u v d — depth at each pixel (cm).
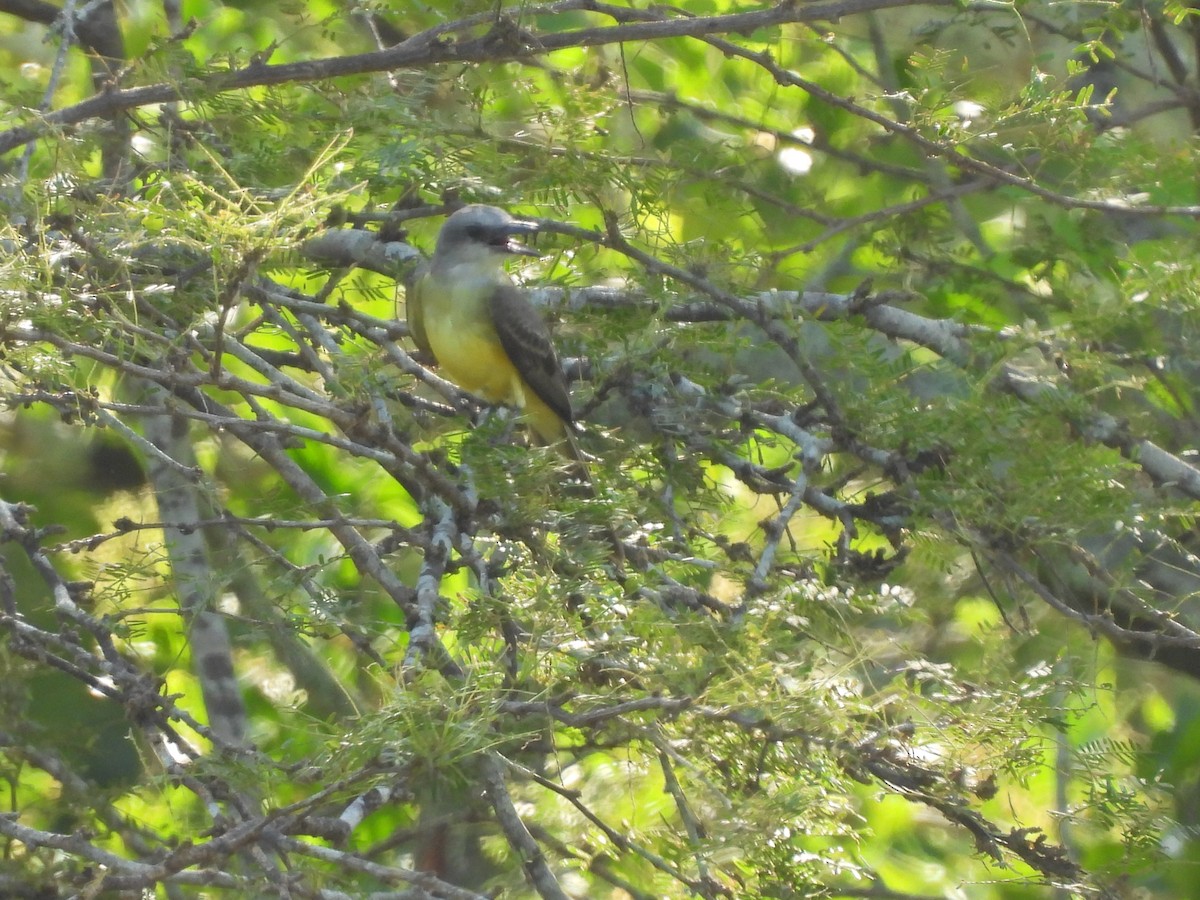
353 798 664
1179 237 1230
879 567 934
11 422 1469
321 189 803
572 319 1125
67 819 991
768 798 680
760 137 1636
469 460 830
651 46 1620
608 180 1088
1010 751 758
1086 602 1181
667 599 812
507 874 977
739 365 1223
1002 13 1179
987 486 904
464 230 1091
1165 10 1187
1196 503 941
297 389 929
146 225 770
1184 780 1316
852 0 1024
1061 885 782
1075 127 1070
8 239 766
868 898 1272
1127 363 1121
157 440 1117
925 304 1392
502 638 788
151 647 1182
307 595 939
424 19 1359
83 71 1460
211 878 616
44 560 854
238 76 1029
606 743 773
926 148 1073
